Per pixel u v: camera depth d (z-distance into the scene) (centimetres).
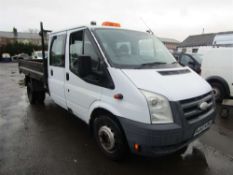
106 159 311
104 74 278
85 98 321
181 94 241
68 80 366
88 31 314
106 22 355
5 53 3219
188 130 245
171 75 277
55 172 278
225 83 611
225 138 392
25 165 293
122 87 253
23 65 653
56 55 409
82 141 370
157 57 343
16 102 639
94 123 318
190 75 306
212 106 300
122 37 331
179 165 300
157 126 230
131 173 280
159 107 232
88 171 282
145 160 309
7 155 319
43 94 594
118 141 279
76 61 338
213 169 292
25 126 438
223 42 1417
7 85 971
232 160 316
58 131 413
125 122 251
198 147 355
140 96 235
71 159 310
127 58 299
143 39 361
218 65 624
